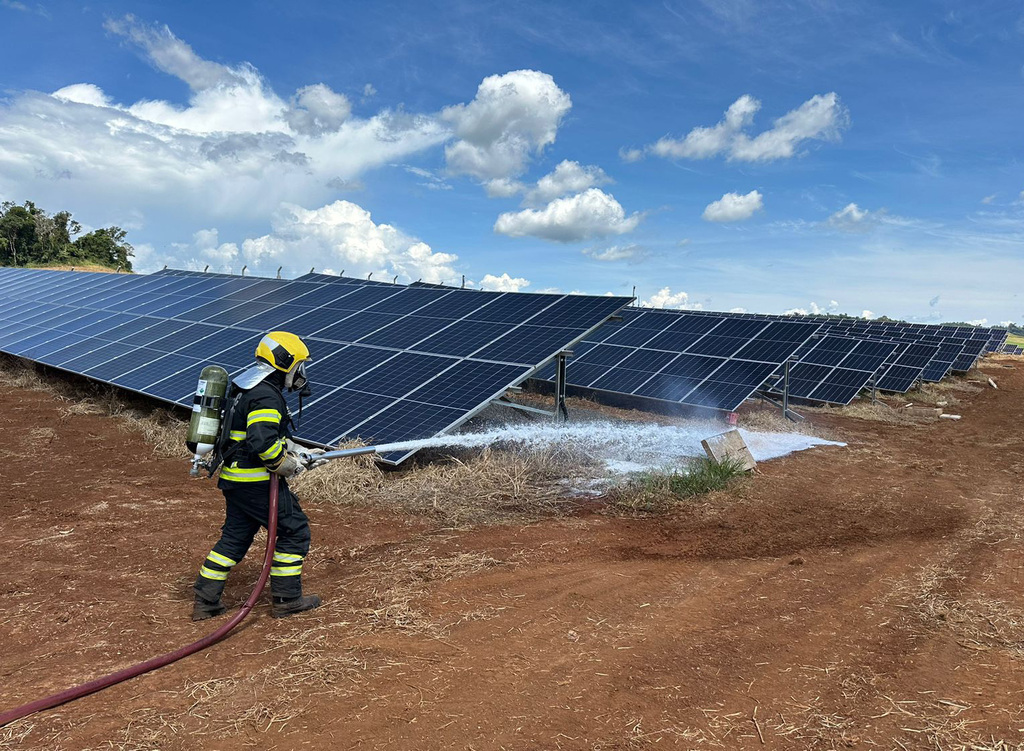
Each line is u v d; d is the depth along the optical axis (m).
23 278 28.55
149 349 14.51
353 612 4.48
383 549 5.95
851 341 22.42
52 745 2.86
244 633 4.14
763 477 9.41
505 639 4.14
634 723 3.20
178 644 3.96
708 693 3.53
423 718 3.18
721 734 3.12
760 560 6.03
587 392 17.61
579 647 4.07
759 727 3.20
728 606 4.88
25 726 3.00
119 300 20.42
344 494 7.68
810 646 4.18
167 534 6.19
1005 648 4.18
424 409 9.38
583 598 4.91
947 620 4.62
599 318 10.92
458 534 6.47
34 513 6.70
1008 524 7.34
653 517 7.36
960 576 5.60
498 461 9.02
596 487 8.48
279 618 4.39
